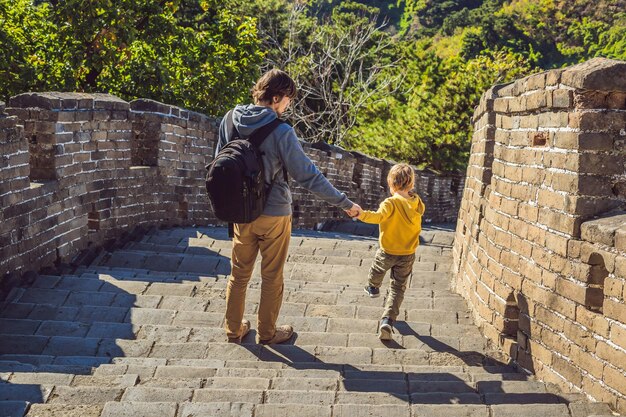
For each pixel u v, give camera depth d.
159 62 15.29
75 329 5.36
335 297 6.51
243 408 3.65
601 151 4.21
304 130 30.06
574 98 4.27
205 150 11.10
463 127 27.75
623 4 77.06
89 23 13.80
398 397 4.02
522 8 77.00
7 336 5.12
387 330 5.40
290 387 4.24
